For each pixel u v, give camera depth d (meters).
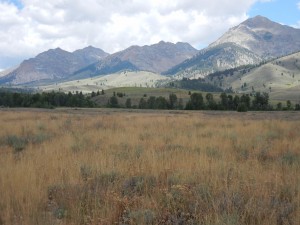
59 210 6.30
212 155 11.23
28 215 5.77
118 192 7.18
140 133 18.00
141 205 6.39
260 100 136.75
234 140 15.51
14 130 19.69
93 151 11.80
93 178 8.18
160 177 8.31
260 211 5.75
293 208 5.98
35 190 6.98
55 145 13.52
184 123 24.95
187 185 7.54
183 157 10.23
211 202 6.38
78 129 20.69
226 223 5.26
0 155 11.44
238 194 6.76
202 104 129.50
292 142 14.14
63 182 7.98
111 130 19.02
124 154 11.34
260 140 14.84
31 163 9.41
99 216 5.90
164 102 140.12
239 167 8.97
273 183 7.53
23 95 120.00
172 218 5.92
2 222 5.69
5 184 7.35
